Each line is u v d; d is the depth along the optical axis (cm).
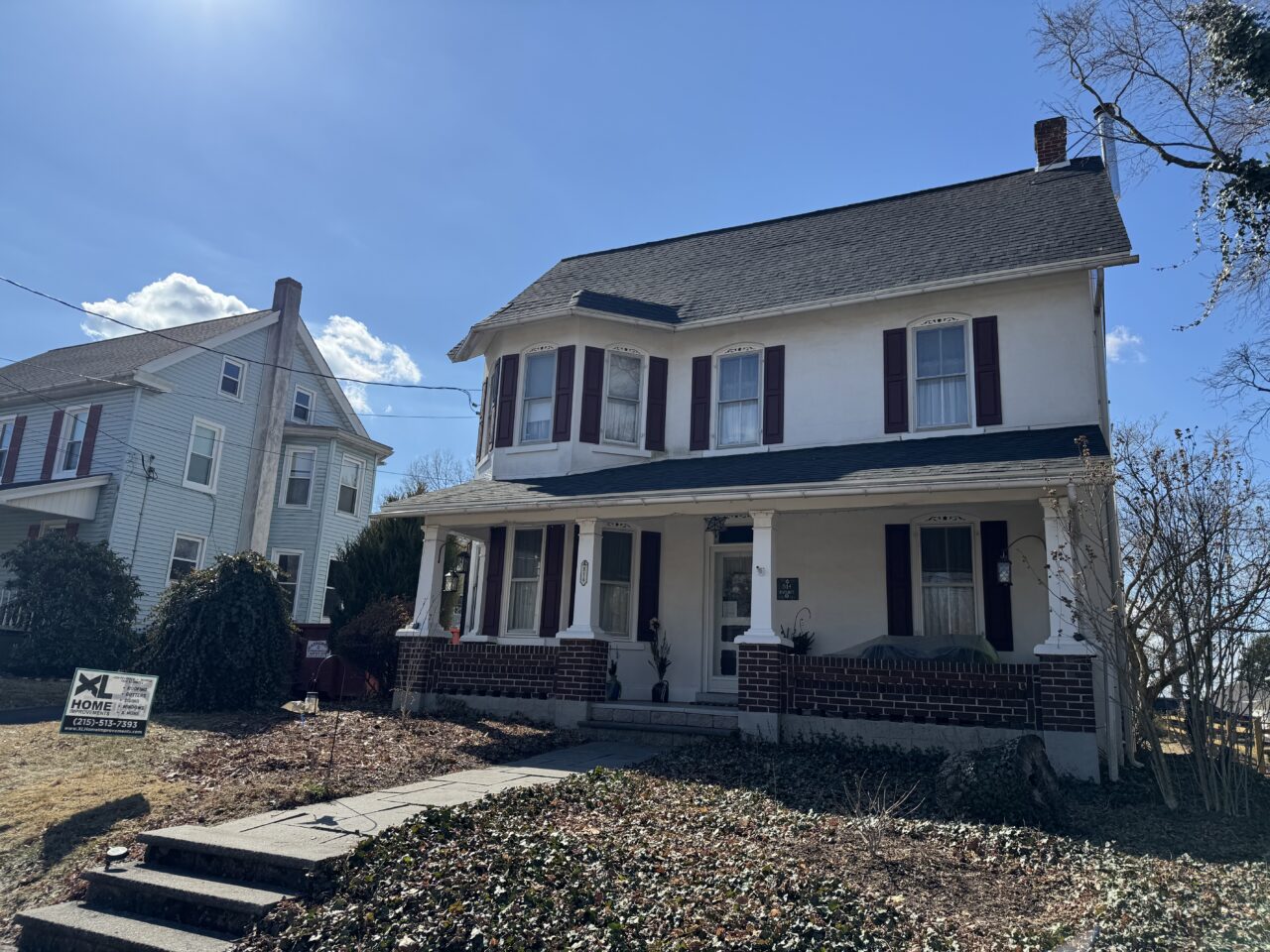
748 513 1216
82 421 2361
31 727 1201
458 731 1191
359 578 1750
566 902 562
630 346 1579
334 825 723
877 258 1523
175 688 1341
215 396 2486
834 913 544
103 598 1852
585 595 1309
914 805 838
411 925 549
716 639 1441
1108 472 965
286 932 566
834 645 1325
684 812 788
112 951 586
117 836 759
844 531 1356
